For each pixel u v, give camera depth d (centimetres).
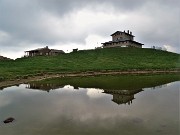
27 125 1720
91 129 1619
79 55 11956
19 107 2400
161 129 1598
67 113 2116
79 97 3052
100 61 10538
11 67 8900
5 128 1647
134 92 3434
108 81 5294
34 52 14162
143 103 2538
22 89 4031
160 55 11906
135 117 1933
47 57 11875
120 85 4397
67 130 1605
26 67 8912
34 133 1541
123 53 12075
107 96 3106
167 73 7569
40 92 3609
